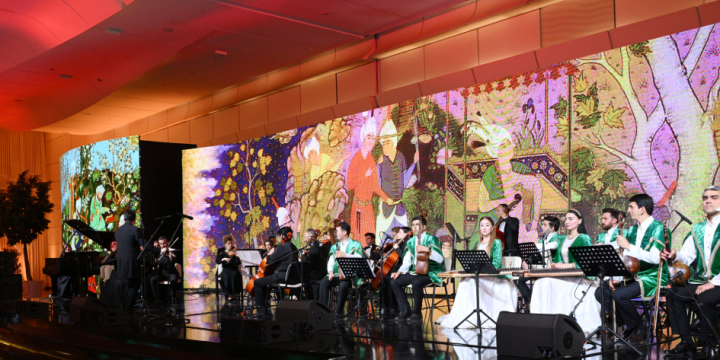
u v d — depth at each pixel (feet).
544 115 27.91
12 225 57.72
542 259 20.20
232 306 30.19
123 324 23.57
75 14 33.24
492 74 33.04
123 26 33.58
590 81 26.43
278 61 41.55
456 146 31.22
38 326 25.62
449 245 30.81
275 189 40.37
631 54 25.13
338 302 25.22
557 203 27.22
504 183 29.17
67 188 46.03
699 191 22.80
